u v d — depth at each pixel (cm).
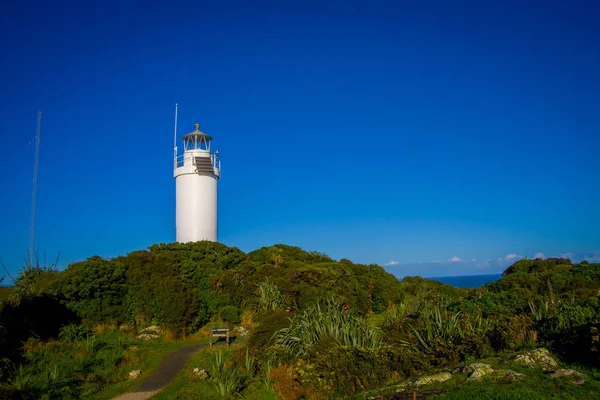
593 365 1353
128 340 2558
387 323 2283
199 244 3975
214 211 4531
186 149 4609
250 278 3441
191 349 2388
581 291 2464
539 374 1317
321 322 2022
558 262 3756
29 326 2239
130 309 2881
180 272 3256
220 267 3644
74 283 2702
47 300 2566
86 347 2120
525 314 1969
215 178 4572
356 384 1587
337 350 1691
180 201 4475
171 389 1708
